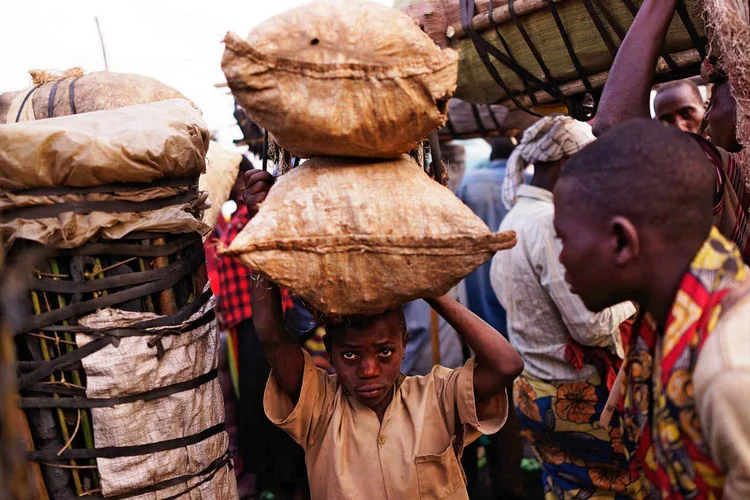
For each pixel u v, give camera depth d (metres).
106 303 1.62
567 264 1.25
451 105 3.65
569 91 1.93
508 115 3.61
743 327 1.08
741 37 1.45
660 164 1.16
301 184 1.39
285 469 3.53
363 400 1.73
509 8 1.86
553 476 2.78
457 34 2.03
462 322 1.70
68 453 1.64
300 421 1.77
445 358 3.78
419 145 1.69
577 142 2.69
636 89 1.57
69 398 1.62
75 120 1.62
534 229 2.68
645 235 1.17
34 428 1.64
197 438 1.75
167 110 1.73
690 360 1.13
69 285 1.60
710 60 1.60
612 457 2.62
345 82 1.30
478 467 3.96
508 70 2.02
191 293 1.78
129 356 1.63
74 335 1.61
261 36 1.30
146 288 1.66
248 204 1.65
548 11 1.83
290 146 1.42
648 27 1.60
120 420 1.63
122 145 1.56
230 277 3.55
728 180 1.61
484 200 4.15
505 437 3.54
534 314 2.69
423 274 1.37
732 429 1.05
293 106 1.30
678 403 1.14
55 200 1.56
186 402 1.72
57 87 1.93
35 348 1.61
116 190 1.60
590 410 2.62
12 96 1.97
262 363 3.51
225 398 4.02
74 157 1.53
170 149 1.63
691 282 1.15
